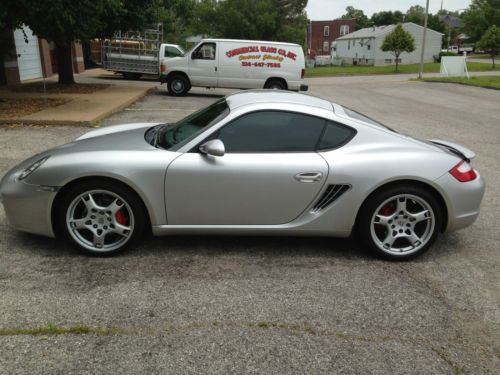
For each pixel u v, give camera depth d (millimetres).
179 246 4043
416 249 3893
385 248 3881
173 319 2953
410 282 3561
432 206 3814
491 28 42125
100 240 3736
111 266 3639
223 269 3660
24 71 20625
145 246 4016
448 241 4406
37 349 2613
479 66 45562
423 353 2715
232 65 16688
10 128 9188
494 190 6109
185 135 3895
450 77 30797
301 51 16672
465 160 4074
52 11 10031
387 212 3879
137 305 3096
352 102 17328
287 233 3830
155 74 23641
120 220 3756
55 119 9633
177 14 53750
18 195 3689
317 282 3506
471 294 3416
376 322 3008
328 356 2646
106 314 2979
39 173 3645
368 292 3385
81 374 2432
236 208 3732
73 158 3650
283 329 2889
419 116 13375
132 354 2602
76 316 2941
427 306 3225
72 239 3723
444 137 9930
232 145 3742
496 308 3236
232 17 56562
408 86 25688
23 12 10219
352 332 2889
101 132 4727
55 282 3359
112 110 11703
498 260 4020
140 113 11883
